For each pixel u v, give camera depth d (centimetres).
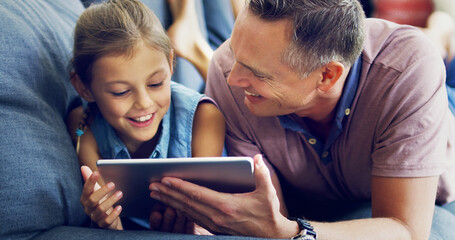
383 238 89
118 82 89
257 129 109
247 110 108
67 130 101
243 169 74
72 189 90
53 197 85
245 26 87
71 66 101
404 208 94
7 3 93
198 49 133
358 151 105
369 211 116
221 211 81
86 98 98
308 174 114
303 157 111
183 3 134
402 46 97
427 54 96
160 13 130
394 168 94
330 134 103
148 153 108
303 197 126
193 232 97
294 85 91
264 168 75
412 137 93
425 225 94
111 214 85
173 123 108
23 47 90
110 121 97
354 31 88
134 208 95
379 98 97
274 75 89
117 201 91
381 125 98
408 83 94
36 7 103
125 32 88
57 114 98
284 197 128
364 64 98
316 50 85
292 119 104
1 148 81
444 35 162
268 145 110
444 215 115
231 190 83
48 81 95
